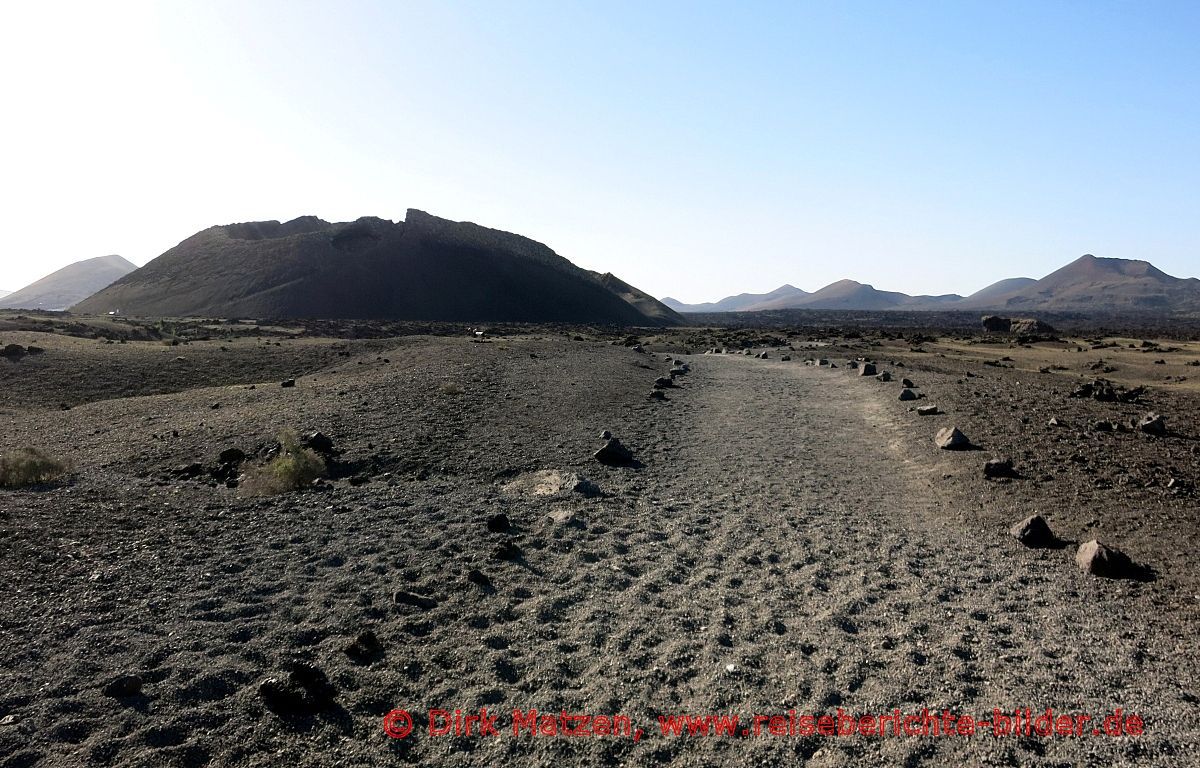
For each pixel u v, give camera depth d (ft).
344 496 39.47
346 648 21.44
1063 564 30.37
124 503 37.86
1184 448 51.03
